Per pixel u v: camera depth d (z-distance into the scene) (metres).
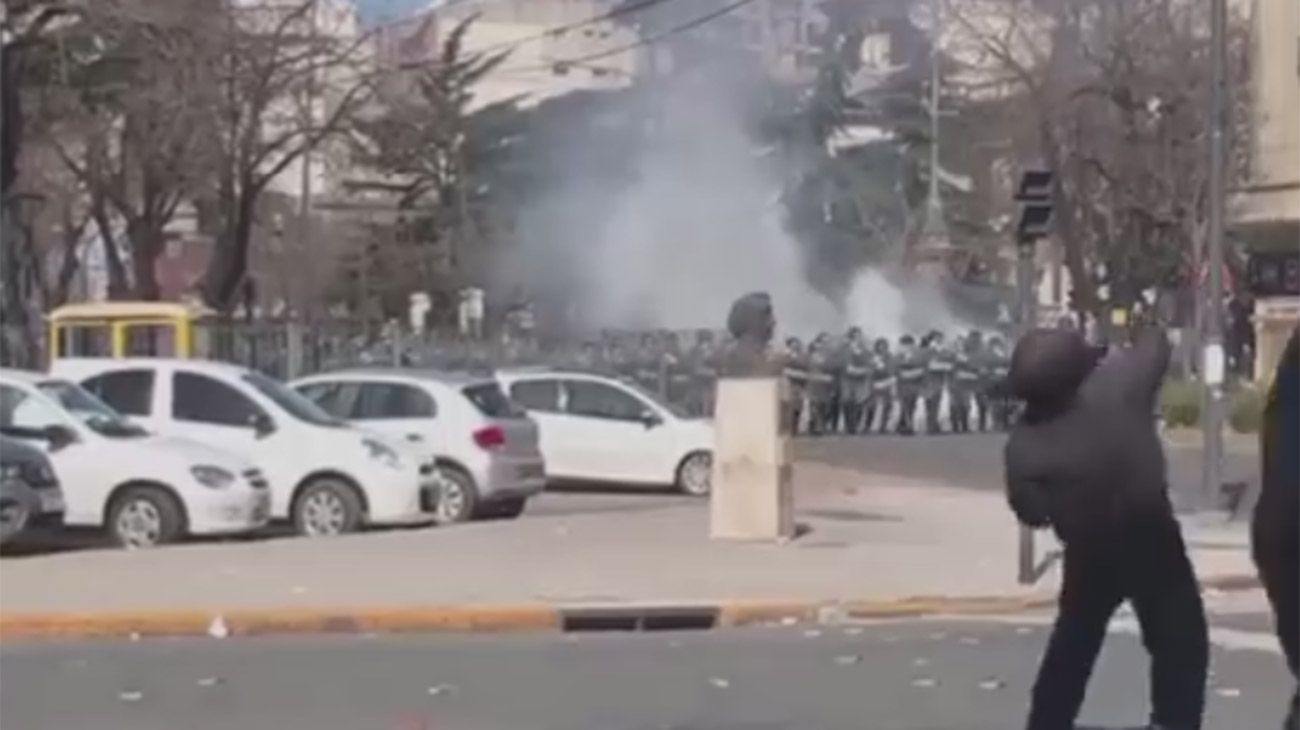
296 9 53.69
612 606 19.55
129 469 24.94
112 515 24.95
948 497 33.28
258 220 70.12
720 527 25.20
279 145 54.12
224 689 15.38
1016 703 14.46
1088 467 11.52
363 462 26.55
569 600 19.91
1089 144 68.44
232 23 51.03
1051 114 67.62
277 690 15.30
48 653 17.62
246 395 26.97
